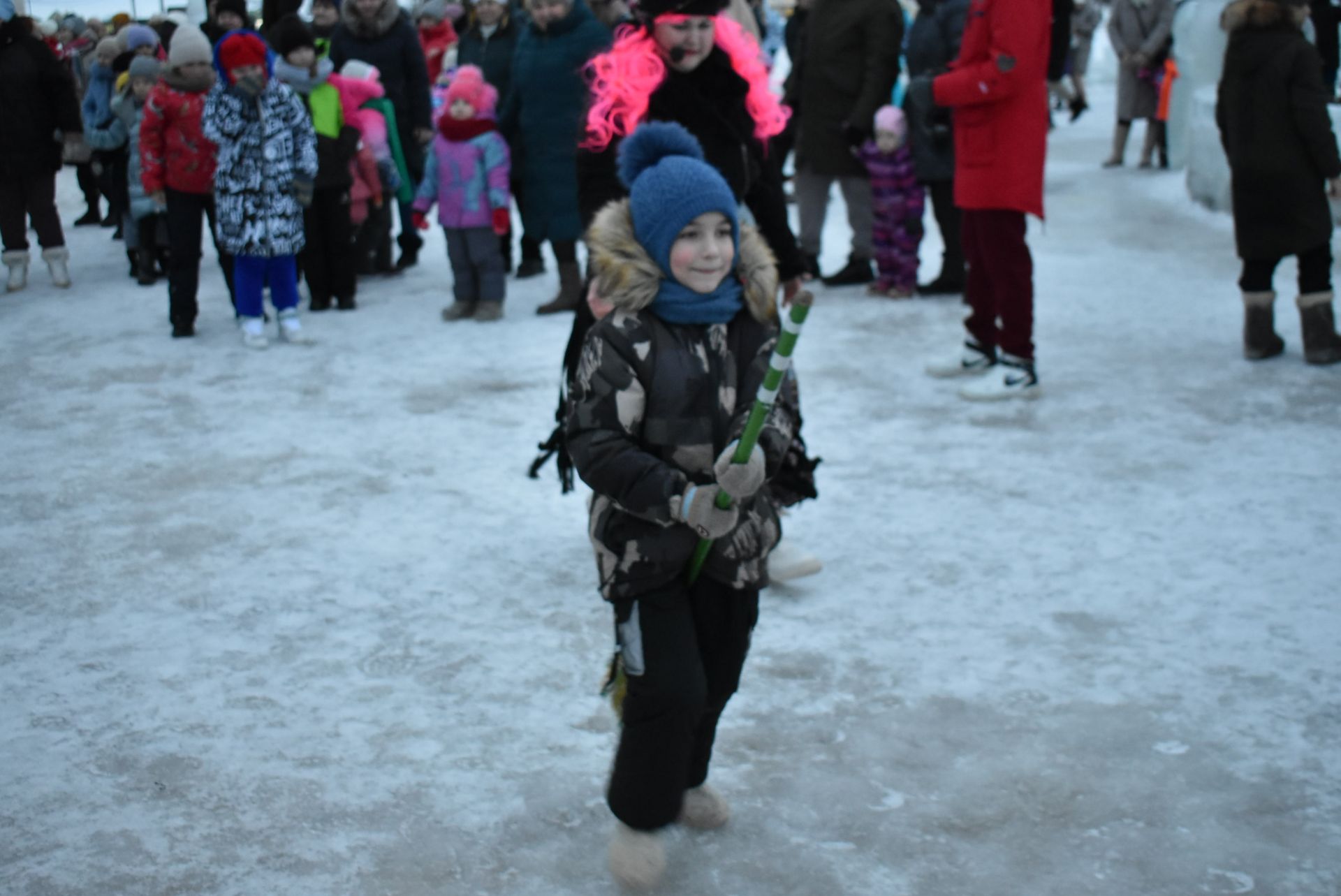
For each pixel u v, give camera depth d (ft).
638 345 8.30
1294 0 19.65
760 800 9.62
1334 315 21.31
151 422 19.92
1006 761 10.07
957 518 15.11
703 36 11.66
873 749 10.28
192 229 25.18
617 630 8.61
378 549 14.67
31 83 29.81
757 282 8.54
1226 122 20.62
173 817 9.50
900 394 20.30
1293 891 8.46
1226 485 15.85
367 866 8.91
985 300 20.57
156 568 14.25
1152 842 9.01
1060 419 18.70
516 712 11.00
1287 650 11.73
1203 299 25.80
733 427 8.49
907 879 8.67
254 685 11.55
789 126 29.45
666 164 8.29
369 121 30.50
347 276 27.81
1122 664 11.57
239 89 23.47
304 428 19.39
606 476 8.18
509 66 29.60
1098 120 60.64
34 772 10.12
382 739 10.59
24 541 15.15
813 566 13.24
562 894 8.60
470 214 25.76
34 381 22.56
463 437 18.79
